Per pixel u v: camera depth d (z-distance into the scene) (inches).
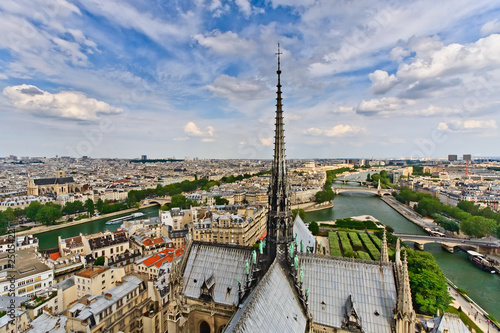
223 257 3631.9
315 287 3095.5
